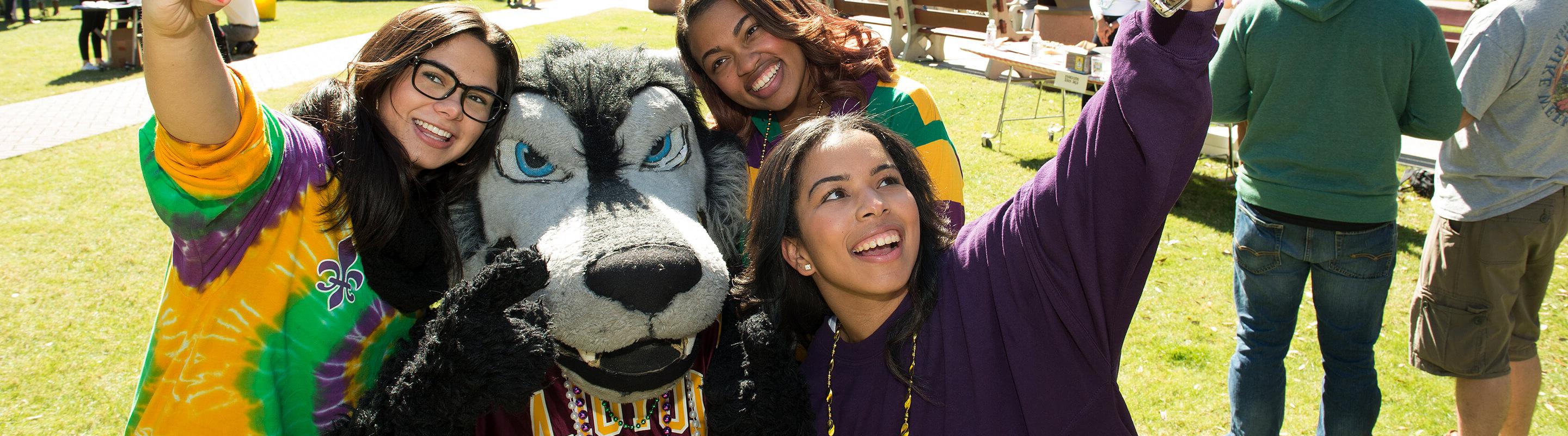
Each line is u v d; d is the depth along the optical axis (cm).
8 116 884
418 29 177
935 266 187
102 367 416
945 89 955
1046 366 178
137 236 577
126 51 1158
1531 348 315
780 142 189
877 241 174
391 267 181
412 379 164
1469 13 744
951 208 235
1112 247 171
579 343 175
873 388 187
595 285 169
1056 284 176
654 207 190
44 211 617
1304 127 287
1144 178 164
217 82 138
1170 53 156
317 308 171
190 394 167
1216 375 411
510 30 1343
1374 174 281
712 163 225
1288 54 285
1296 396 396
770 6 228
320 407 178
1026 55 764
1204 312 468
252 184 153
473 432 176
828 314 205
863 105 240
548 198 192
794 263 192
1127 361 423
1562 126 277
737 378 183
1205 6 157
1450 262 301
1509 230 287
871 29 253
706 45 233
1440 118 273
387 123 179
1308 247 293
